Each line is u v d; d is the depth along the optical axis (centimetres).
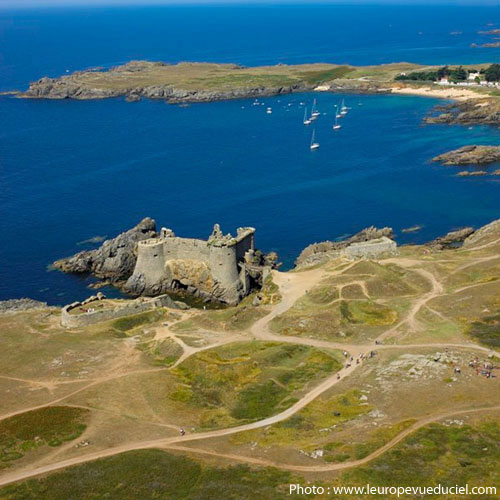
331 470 8781
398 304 15450
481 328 13638
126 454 9881
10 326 15812
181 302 18162
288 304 16125
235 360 13250
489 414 9900
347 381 11888
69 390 12338
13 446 10419
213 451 9788
